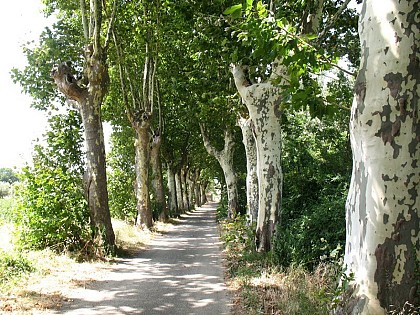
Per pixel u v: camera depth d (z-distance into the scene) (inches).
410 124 165.8
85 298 305.3
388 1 169.8
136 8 707.4
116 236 575.8
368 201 172.2
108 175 962.1
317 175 578.2
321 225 379.9
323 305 227.5
